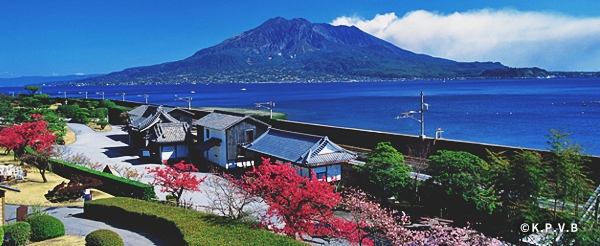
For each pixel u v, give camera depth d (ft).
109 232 58.44
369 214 66.03
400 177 82.89
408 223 75.46
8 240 61.11
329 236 66.85
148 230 69.67
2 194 64.64
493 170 70.49
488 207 71.31
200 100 544.21
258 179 68.74
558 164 62.34
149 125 145.18
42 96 312.29
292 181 64.39
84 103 290.56
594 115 268.82
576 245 54.70
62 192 89.40
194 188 84.94
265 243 53.57
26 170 109.91
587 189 61.72
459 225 73.82
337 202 66.74
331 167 98.07
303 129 157.58
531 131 216.33
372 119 281.54
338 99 496.64
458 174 74.69
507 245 63.26
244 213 69.05
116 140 181.98
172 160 138.72
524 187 63.36
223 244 53.42
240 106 424.05
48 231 65.57
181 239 58.65
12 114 197.98
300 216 61.41
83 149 159.22
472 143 103.60
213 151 135.44
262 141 117.60
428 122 257.75
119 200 79.20
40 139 113.19
